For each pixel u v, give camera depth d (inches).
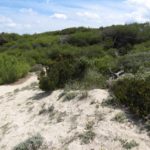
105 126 345.4
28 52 1310.3
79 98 427.2
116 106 380.2
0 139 408.5
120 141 316.2
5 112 491.5
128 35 1433.3
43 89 513.7
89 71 514.9
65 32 2028.8
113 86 425.7
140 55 597.3
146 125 332.5
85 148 322.7
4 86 760.3
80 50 1242.6
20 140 383.2
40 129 394.0
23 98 530.3
